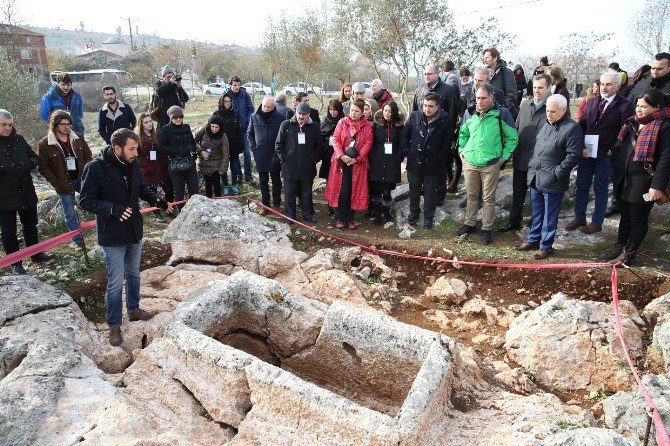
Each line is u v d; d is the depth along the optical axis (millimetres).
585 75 22141
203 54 39750
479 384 4555
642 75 6926
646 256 6250
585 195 6734
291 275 6352
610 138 6203
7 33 22531
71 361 4145
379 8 14609
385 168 7266
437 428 3826
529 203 7930
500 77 7367
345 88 8695
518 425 3777
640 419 3842
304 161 7281
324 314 4855
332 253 6781
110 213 4242
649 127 5152
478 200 6941
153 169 7793
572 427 3803
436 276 6461
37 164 6062
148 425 3729
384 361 4434
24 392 3736
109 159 4285
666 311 5137
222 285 4957
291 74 22047
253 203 8266
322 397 3633
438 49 14875
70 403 3762
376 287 6184
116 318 4707
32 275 5961
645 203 5500
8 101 15625
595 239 6672
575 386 4664
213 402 3967
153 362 4316
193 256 6602
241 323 5082
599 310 5055
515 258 6242
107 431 3510
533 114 6523
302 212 7730
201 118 20656
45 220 7707
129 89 36188
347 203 7422
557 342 4844
